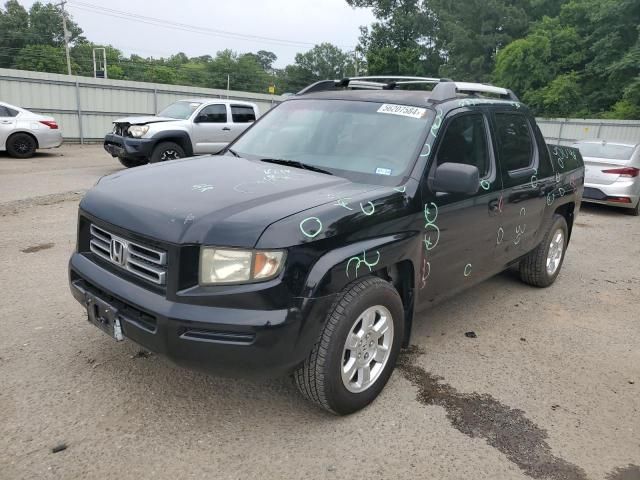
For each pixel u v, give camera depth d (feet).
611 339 15.16
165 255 8.91
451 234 12.38
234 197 9.73
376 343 10.75
